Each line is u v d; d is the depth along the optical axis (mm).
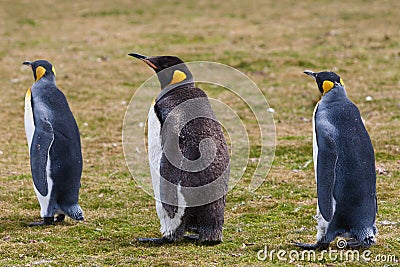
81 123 19719
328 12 37594
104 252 9539
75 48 30516
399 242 9633
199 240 9625
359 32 31734
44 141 10141
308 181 13820
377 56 27047
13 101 22047
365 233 8695
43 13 38969
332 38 30750
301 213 11633
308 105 20984
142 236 10398
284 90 22734
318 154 8570
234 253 9266
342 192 8602
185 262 8828
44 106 10539
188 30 33844
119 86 24219
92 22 36594
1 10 39469
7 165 15406
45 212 10688
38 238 10195
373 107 20094
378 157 15344
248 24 35250
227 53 28406
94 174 14789
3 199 12711
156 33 33312
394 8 37219
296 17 36719
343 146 8602
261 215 11609
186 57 27859
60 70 26422
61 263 8969
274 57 27359
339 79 9320
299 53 27984
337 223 8836
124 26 35438
